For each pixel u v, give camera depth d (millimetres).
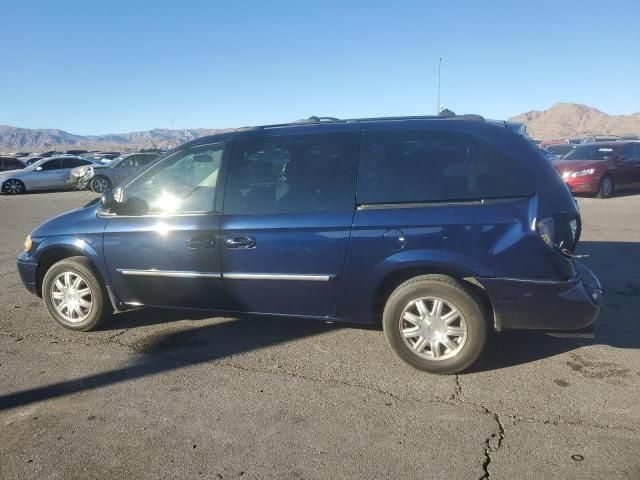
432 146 3848
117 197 4672
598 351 4160
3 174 21172
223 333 4707
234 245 4152
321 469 2799
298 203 4035
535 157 3711
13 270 7234
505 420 3223
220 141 4355
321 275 3979
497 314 3711
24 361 4211
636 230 9273
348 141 4012
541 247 3578
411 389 3637
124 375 3938
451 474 2734
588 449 2914
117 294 4676
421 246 3723
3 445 3074
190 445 3039
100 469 2842
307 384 3740
